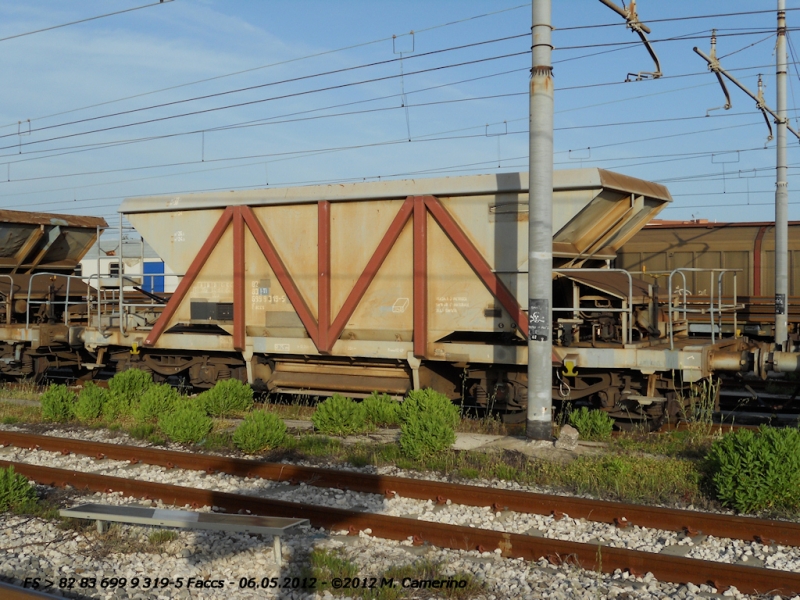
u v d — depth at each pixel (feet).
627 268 78.38
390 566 22.22
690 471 30.71
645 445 35.91
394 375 46.14
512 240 40.32
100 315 55.36
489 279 40.63
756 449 27.58
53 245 65.72
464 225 41.65
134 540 24.66
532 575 21.43
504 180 40.22
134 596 20.62
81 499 29.89
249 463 32.76
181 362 53.31
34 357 60.13
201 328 52.85
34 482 32.35
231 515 23.84
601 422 37.81
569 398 41.63
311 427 42.88
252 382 49.57
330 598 20.35
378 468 33.60
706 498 28.19
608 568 21.84
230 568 22.33
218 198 49.08
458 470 32.48
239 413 46.47
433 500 28.48
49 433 42.78
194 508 28.30
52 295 61.00
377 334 44.65
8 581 21.65
